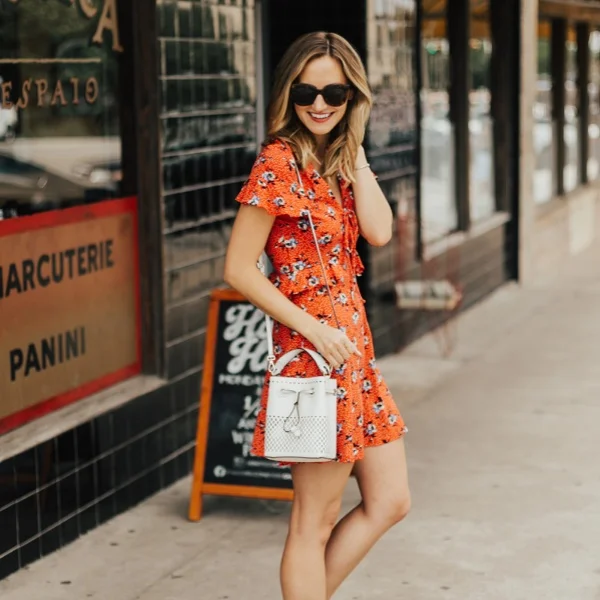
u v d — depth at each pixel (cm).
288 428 455
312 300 462
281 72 460
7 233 644
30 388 665
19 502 634
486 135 1552
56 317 688
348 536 487
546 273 1766
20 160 658
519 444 883
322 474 468
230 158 846
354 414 465
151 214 766
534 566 641
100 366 733
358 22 1080
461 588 611
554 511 730
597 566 639
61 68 697
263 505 747
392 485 485
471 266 1468
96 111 730
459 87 1416
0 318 639
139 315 773
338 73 456
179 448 794
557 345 1245
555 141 2008
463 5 1404
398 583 617
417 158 1238
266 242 468
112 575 633
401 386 1071
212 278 830
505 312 1438
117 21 751
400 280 1205
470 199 1466
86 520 693
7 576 628
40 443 648
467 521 713
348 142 464
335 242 465
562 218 1933
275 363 464
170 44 767
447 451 866
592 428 924
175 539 688
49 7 687
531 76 1631
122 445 727
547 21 1919
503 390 1053
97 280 727
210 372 721
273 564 649
